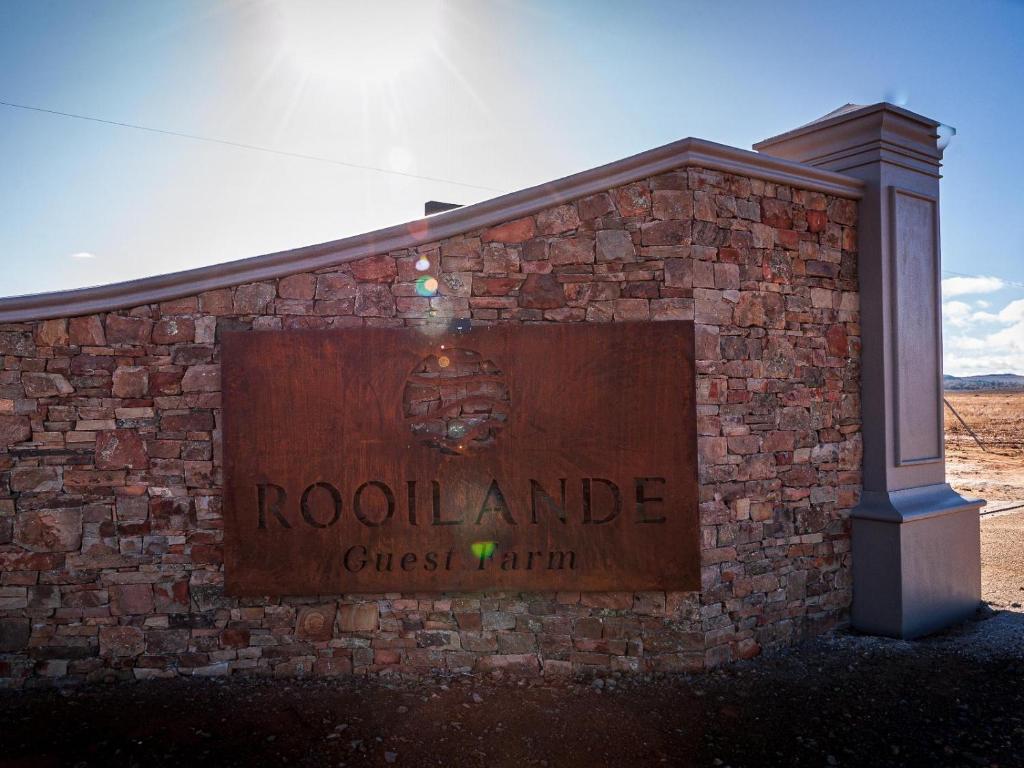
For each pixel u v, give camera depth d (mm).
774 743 4191
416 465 4980
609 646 5070
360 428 4973
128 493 4988
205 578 5012
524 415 5020
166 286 4961
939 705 4652
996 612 6582
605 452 5035
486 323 5094
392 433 4977
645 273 5113
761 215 5516
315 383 4957
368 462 4973
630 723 4402
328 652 5035
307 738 4199
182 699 4695
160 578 5004
